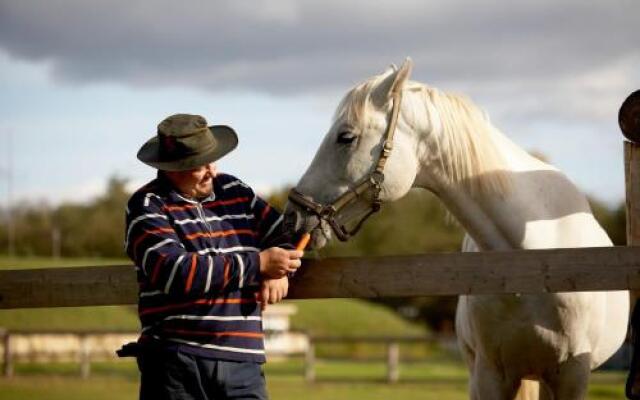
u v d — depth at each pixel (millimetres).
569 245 4723
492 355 4828
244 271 3787
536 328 4602
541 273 3797
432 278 3965
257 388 3906
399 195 4547
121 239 55969
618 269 3699
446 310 45156
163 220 3807
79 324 27469
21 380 17812
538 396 5242
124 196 62375
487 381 4930
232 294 3869
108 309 29609
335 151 4512
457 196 4641
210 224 3906
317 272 4145
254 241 4031
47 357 23719
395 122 4516
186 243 3828
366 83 4605
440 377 19562
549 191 4789
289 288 4184
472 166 4582
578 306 4582
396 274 4020
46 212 61219
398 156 4512
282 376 19781
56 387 16047
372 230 50969
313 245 4500
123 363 23719
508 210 4609
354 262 4098
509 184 4621
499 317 4656
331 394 14906
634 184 4352
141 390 3904
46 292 4637
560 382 4773
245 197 4133
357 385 17156
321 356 29766
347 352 30922
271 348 26219
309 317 33688
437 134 4574
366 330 33188
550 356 4699
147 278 3857
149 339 3859
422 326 43250
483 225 4664
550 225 4711
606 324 5043
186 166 3811
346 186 4492
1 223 58969
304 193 4508
